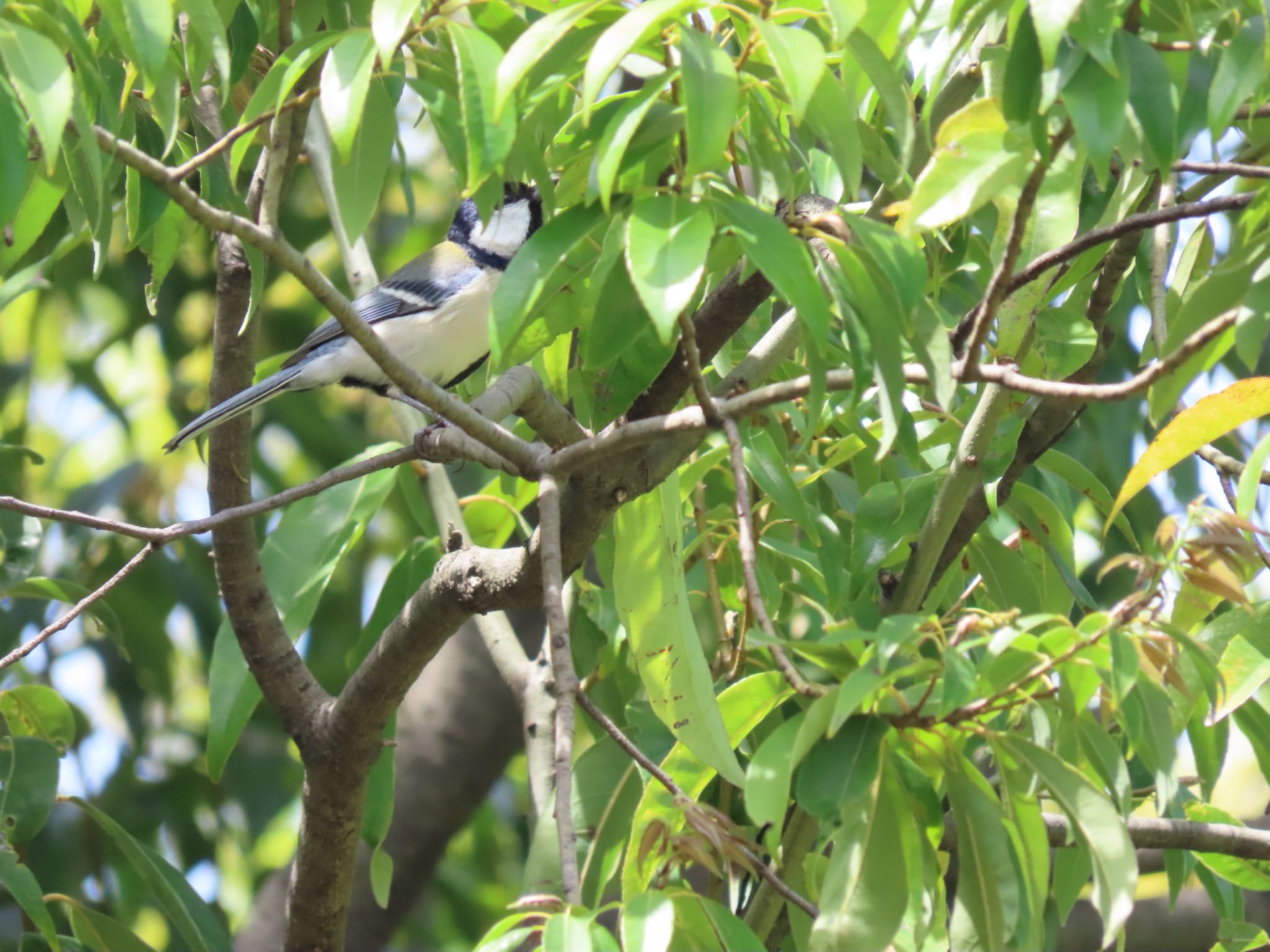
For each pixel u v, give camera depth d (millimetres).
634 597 5504
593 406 5344
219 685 7250
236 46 6164
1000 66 4926
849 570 6387
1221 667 5430
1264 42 3867
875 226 4117
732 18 4418
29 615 11008
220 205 6254
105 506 11688
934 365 4039
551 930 3400
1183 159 5891
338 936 7328
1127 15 4129
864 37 4230
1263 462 5082
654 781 5320
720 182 4309
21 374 12336
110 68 5504
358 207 4879
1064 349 6371
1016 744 4098
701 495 7102
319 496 7961
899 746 4230
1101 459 10258
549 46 3910
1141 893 11492
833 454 6977
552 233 4133
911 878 4215
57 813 10938
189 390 12852
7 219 3719
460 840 13109
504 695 10094
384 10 4004
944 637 4051
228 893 13789
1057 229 5445
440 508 8375
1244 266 4082
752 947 3799
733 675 6621
